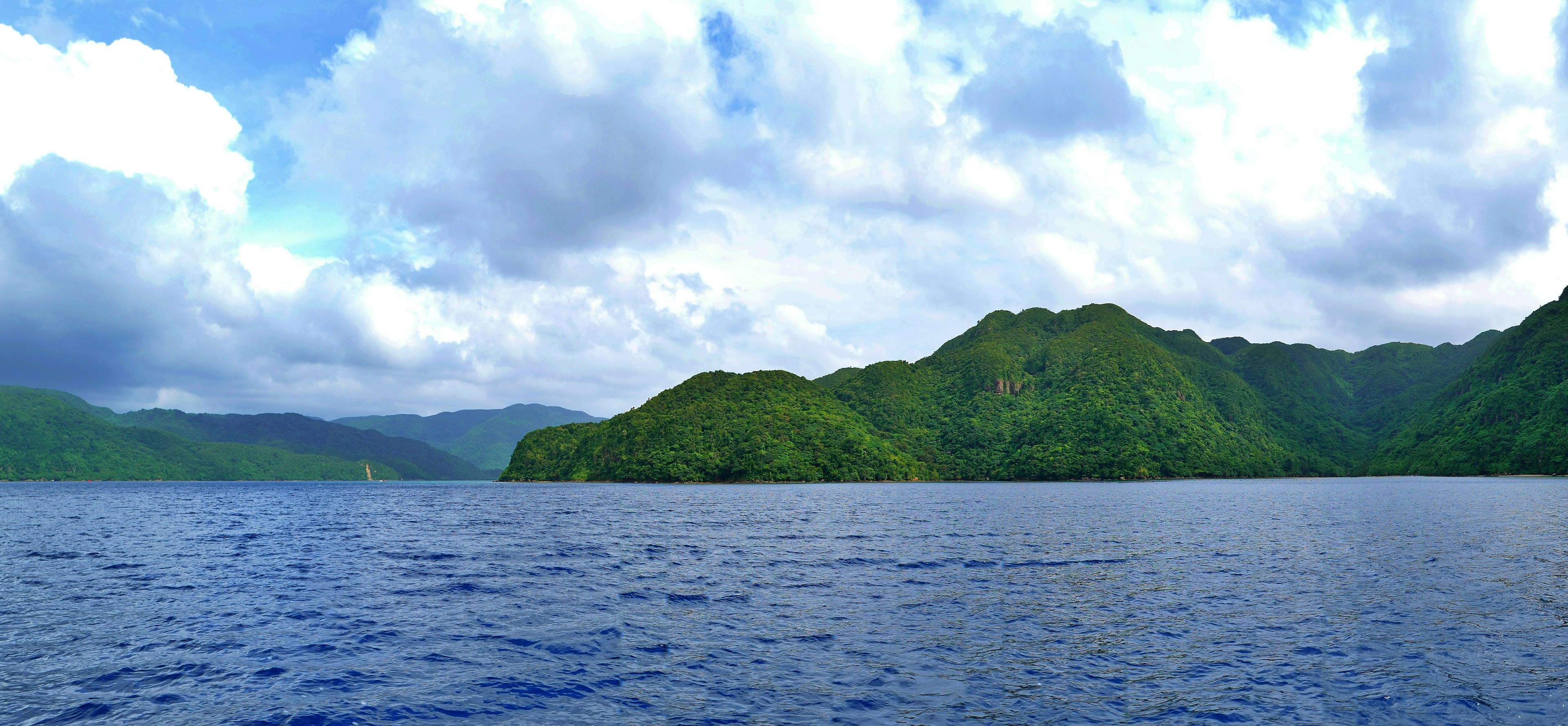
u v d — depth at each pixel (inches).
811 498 5083.7
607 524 2610.7
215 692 636.7
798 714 586.2
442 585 1188.5
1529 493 4603.8
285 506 4249.5
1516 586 1129.4
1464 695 625.9
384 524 2647.6
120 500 5128.0
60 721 567.5
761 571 1347.2
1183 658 737.6
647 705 607.8
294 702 612.1
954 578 1249.4
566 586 1175.0
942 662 728.3
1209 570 1326.3
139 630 864.3
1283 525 2313.0
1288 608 973.8
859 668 708.7
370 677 679.7
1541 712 586.9
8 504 4559.5
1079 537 1984.5
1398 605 987.9
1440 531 2028.8
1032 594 1093.8
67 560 1528.1
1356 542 1779.0
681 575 1305.4
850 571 1342.3
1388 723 565.9
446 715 585.9
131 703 608.1
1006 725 561.3
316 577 1285.7
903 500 4753.9
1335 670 693.9
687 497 5462.6
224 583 1217.4
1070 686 652.7
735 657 749.9
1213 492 5664.4
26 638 822.5
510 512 3501.5
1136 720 571.5
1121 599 1049.5
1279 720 571.5
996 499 4717.0
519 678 677.9
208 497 5748.0
